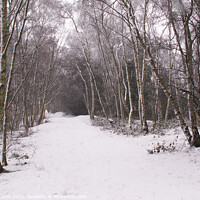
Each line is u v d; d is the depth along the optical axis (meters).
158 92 12.51
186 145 6.95
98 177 4.97
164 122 14.52
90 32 17.19
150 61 6.70
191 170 4.88
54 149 8.86
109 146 9.09
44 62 22.05
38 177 4.96
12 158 7.29
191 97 6.43
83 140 10.89
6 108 6.10
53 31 17.34
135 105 23.98
